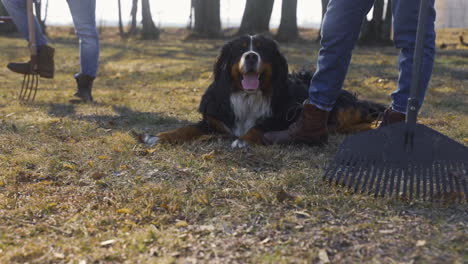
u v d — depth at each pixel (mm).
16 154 3367
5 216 2232
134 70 10352
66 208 2357
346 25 3039
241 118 4156
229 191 2598
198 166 3111
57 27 36906
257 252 1859
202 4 24219
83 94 5883
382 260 1771
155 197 2480
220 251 1870
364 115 4586
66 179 2863
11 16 5332
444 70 8984
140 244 1912
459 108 5512
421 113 5160
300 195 2521
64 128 4285
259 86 4012
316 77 3318
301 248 1883
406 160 2434
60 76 9273
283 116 4055
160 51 14430
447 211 2248
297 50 14758
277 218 2203
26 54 12898
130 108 5578
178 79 8969
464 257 1775
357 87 7562
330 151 3539
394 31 3020
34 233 2053
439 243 1896
